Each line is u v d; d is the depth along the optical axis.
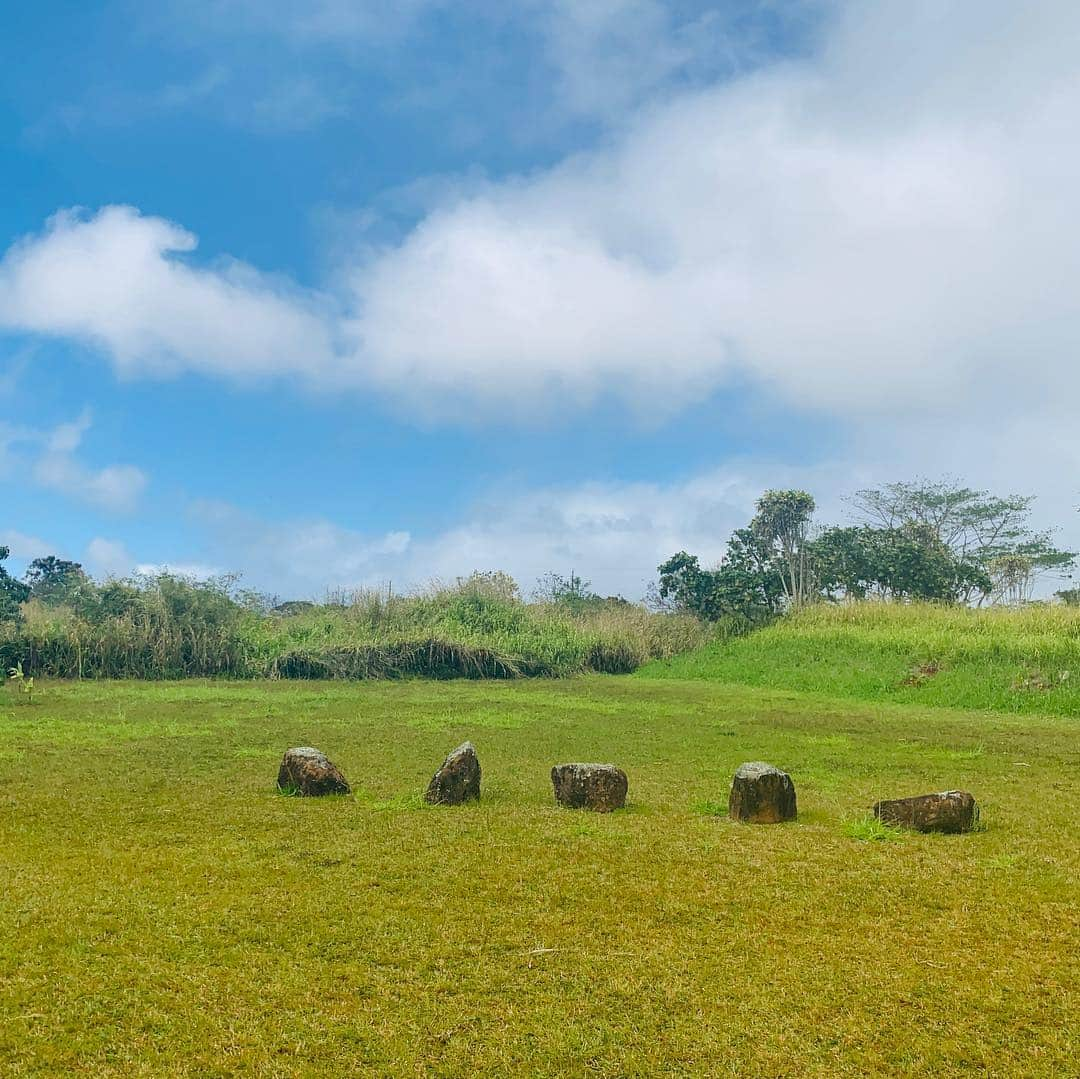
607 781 6.21
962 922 4.15
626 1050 3.02
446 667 17.83
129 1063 2.93
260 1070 2.90
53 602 19.95
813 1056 3.00
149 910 4.18
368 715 11.28
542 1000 3.35
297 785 6.56
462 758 6.40
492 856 5.04
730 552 24.34
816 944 3.88
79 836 5.41
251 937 3.89
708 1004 3.34
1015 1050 3.04
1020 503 31.17
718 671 18.00
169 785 6.86
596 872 4.79
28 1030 3.12
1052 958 3.76
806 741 9.57
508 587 22.34
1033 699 12.97
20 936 3.87
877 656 16.64
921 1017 3.26
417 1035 3.10
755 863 4.98
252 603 18.73
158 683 15.41
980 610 21.03
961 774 7.79
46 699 12.76
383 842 5.30
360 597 20.33
